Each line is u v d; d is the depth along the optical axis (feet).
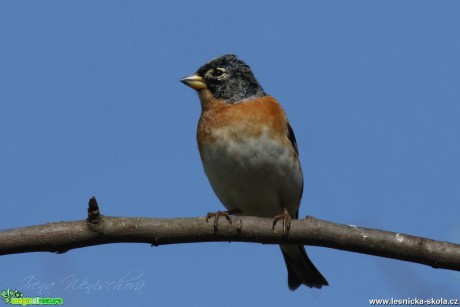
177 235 28.09
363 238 28.22
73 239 26.48
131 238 27.30
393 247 27.91
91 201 26.30
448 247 27.58
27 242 26.12
